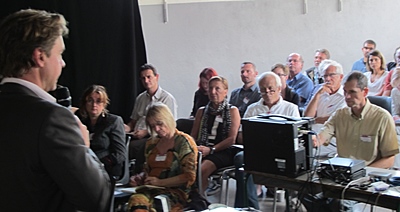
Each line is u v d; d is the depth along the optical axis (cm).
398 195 210
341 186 228
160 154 314
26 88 115
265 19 594
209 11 580
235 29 588
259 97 452
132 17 503
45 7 449
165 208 285
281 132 244
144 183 308
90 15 477
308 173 248
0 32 114
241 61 594
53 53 116
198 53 583
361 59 589
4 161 109
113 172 345
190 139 312
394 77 409
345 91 293
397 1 614
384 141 289
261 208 384
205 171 366
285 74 457
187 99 587
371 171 249
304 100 507
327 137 307
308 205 281
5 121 110
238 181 327
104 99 361
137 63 516
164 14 570
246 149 261
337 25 609
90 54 480
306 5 599
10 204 112
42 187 112
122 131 362
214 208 227
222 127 391
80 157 111
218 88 392
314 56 608
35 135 108
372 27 616
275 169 249
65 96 156
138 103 476
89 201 113
